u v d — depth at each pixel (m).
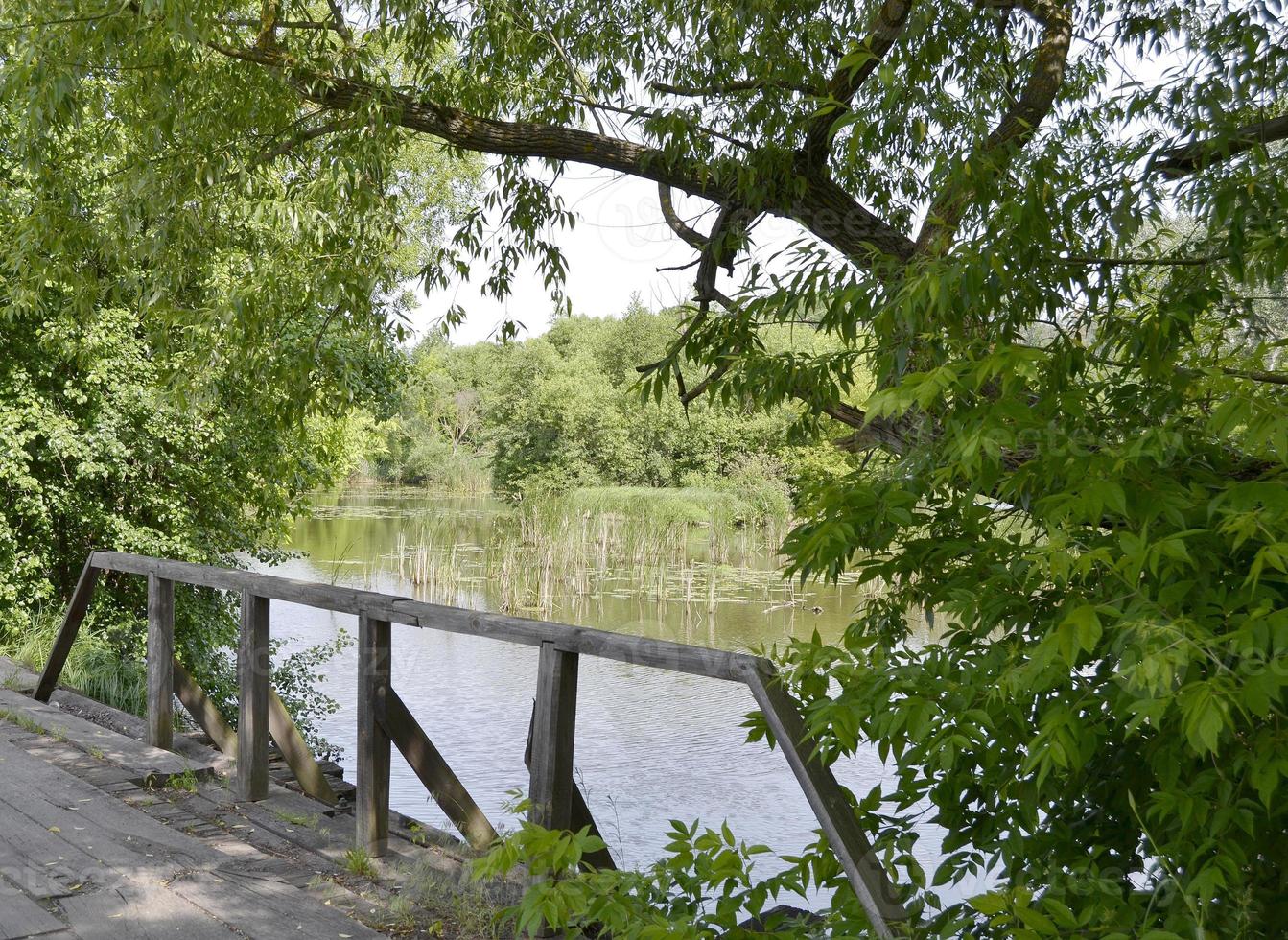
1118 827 1.87
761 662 2.03
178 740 4.34
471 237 5.25
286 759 3.90
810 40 4.30
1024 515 2.07
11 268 5.35
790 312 2.41
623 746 3.75
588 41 4.84
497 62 4.90
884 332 2.07
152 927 2.46
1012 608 1.93
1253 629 1.37
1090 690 1.66
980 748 1.80
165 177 4.79
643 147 4.39
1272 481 1.52
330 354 5.33
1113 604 1.61
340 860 2.99
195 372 5.21
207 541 10.17
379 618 2.98
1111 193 2.40
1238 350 2.29
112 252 5.20
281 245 4.92
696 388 3.25
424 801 3.74
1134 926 1.61
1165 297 2.25
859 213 3.96
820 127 3.77
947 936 1.81
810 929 2.08
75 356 8.58
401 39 4.97
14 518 9.12
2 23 4.27
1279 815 1.59
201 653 9.80
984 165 2.23
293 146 4.90
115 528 9.14
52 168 5.30
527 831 2.03
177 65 4.46
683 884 2.01
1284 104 2.77
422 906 2.65
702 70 4.60
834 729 1.81
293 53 4.63
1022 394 1.95
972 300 1.92
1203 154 2.40
